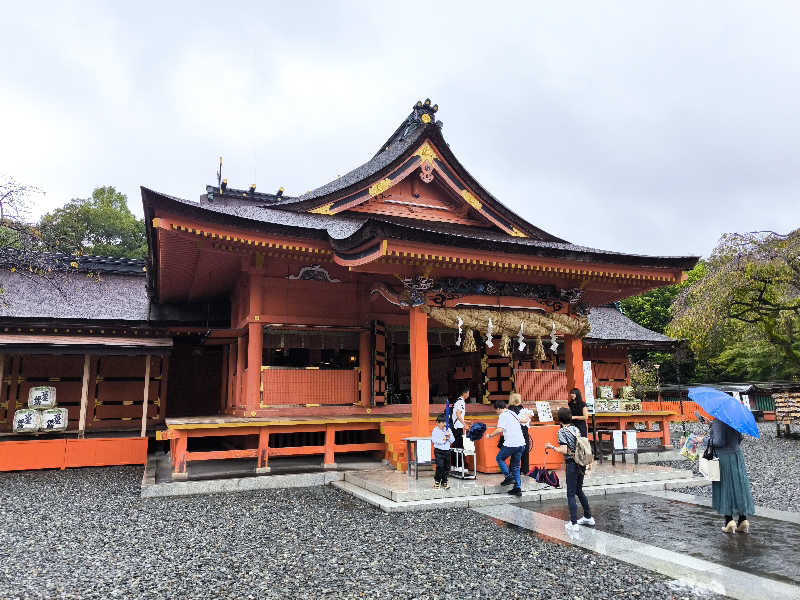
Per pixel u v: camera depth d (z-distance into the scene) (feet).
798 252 71.15
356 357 51.78
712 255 79.77
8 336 53.93
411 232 35.06
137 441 49.32
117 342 53.93
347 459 45.68
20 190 45.44
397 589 17.48
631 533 24.09
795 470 46.34
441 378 70.18
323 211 50.57
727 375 138.51
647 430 64.95
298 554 21.47
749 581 17.65
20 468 45.19
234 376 54.34
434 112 61.05
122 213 162.50
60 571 19.71
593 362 86.38
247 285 47.98
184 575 19.11
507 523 26.21
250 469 40.81
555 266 41.27
